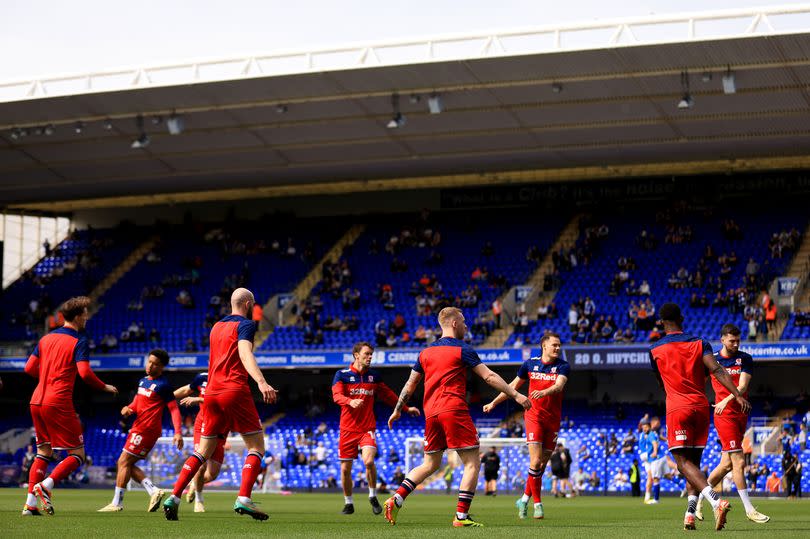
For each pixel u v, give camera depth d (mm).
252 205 51938
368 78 34531
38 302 48844
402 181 48344
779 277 40656
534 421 14797
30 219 53469
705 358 10852
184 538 9109
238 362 11641
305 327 44719
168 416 44719
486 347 41156
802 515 16703
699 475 10891
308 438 40906
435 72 33906
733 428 13688
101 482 38969
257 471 11820
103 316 48406
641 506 21969
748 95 34188
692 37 30922
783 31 30031
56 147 42031
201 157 42938
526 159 41938
